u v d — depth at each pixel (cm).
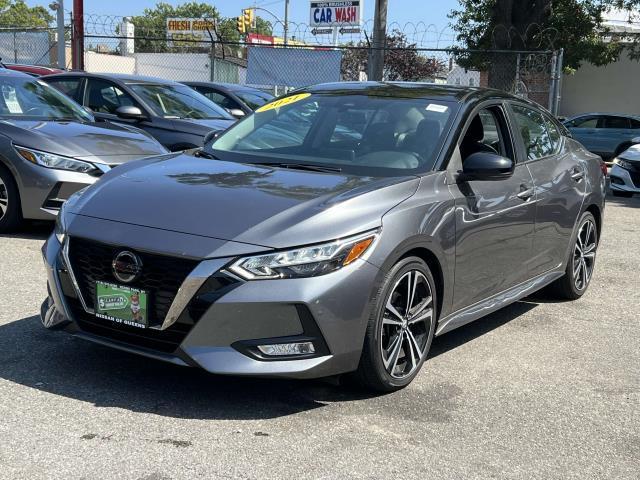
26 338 446
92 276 370
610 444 358
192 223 358
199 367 341
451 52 1562
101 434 330
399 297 394
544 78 1623
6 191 702
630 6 2827
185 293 341
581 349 504
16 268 602
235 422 351
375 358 374
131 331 360
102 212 379
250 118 524
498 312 590
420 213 397
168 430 338
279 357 344
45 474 293
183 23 5425
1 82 791
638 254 850
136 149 743
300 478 303
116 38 1748
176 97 1029
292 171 429
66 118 795
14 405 354
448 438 351
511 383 431
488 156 436
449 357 471
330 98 516
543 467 330
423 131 463
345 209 368
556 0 2759
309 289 342
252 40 3950
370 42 1698
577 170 605
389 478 308
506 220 479
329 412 370
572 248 602
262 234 348
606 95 2975
